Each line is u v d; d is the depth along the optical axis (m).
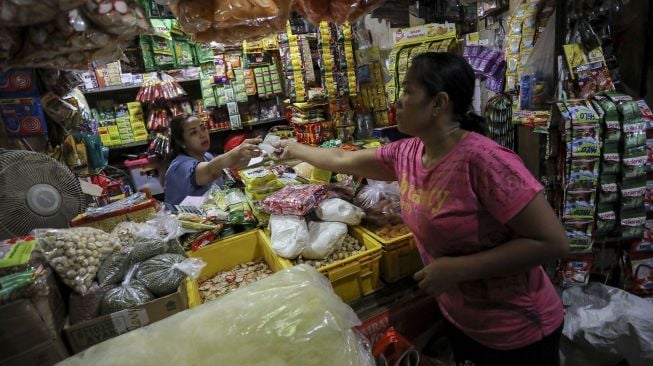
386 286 1.42
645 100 1.62
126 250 1.05
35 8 0.68
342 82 3.38
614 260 1.76
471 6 2.72
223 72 3.56
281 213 1.42
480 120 1.06
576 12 1.52
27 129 1.33
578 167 1.44
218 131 3.88
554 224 0.88
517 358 1.07
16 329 0.74
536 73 1.71
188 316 0.74
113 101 3.64
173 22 3.31
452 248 1.03
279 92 3.78
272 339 0.66
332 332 0.67
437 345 1.44
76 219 1.20
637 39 1.57
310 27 3.37
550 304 1.08
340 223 1.45
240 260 1.54
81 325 0.86
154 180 3.64
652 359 1.38
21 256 0.81
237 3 1.00
